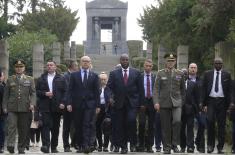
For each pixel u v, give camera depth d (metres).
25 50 56.09
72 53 73.06
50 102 23.39
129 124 22.78
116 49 100.06
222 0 33.12
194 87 23.78
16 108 22.19
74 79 22.83
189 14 40.62
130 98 22.83
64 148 24.28
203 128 24.02
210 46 37.28
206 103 23.33
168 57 22.64
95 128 24.20
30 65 55.72
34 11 83.81
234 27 30.69
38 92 23.41
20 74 22.48
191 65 23.94
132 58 73.44
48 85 23.39
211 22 34.25
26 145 24.27
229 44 29.23
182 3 40.91
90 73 22.89
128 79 22.88
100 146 25.50
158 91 22.62
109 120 25.03
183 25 41.38
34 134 27.42
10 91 22.33
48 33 67.88
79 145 23.17
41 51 49.75
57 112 23.52
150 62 24.27
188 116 23.73
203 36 38.06
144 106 23.41
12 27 48.97
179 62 39.09
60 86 23.47
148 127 24.19
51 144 23.84
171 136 23.17
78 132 23.03
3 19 48.38
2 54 34.97
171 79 22.48
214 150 24.88
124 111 22.92
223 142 23.11
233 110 22.88
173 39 43.09
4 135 24.08
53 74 23.59
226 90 23.02
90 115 22.70
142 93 23.06
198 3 34.59
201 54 39.94
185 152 23.75
